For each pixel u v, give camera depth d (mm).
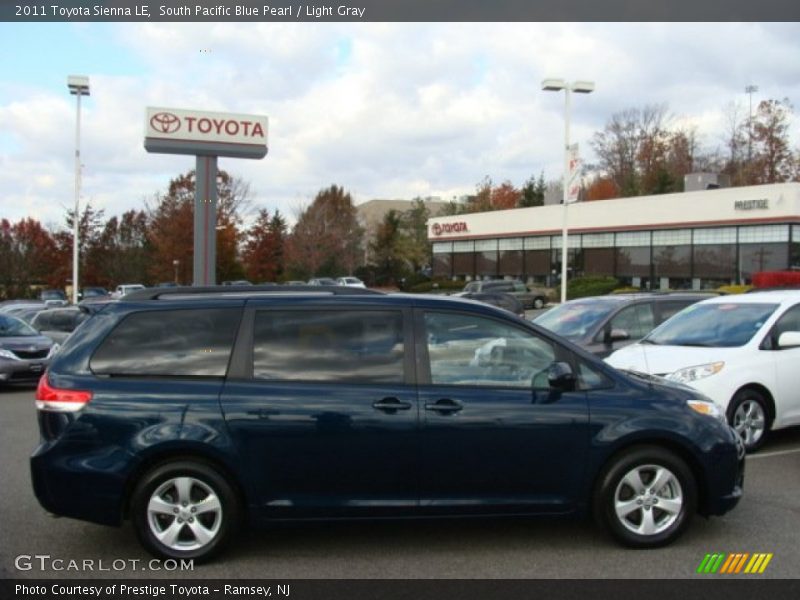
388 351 5219
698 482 5410
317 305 5305
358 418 5020
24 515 6160
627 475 5211
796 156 63406
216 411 4973
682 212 41688
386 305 5332
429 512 5094
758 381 8250
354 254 67875
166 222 56656
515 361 5316
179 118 29828
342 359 5184
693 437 5262
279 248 64000
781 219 36562
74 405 4969
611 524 5203
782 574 4793
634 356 8820
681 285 42281
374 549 5293
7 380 14375
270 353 5176
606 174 81812
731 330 8867
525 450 5125
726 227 39625
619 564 4973
